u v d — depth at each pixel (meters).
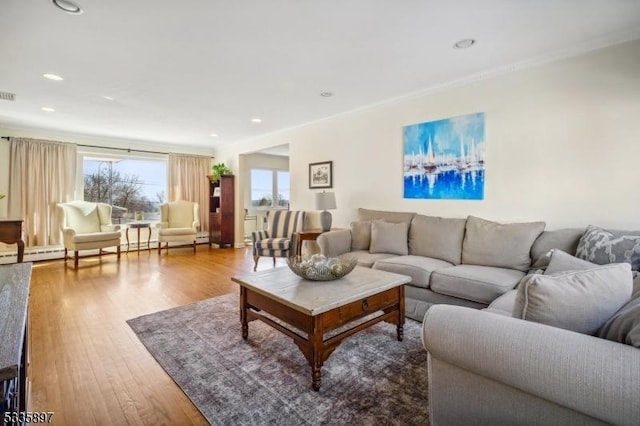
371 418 1.50
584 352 0.84
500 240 2.64
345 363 2.00
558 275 1.07
